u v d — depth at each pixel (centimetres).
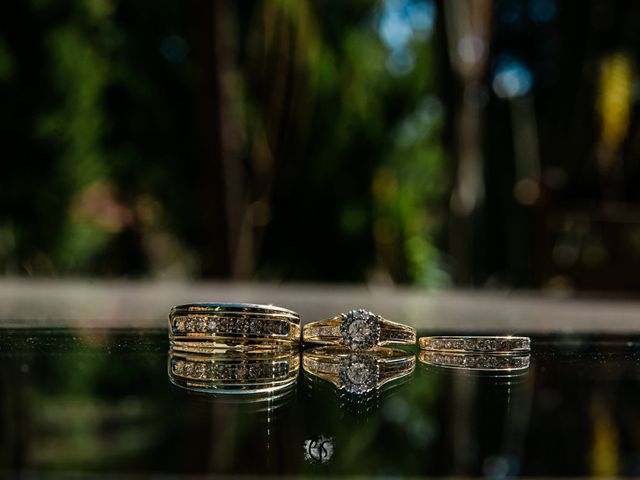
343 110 688
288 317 90
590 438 39
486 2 705
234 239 601
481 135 750
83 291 312
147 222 746
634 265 520
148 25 689
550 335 118
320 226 690
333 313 170
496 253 855
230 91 603
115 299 232
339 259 688
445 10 657
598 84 788
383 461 34
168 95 704
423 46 710
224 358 79
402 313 193
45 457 33
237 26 688
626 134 776
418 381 65
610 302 346
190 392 54
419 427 42
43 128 602
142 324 125
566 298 434
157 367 67
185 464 32
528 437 39
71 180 627
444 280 704
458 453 36
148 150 705
